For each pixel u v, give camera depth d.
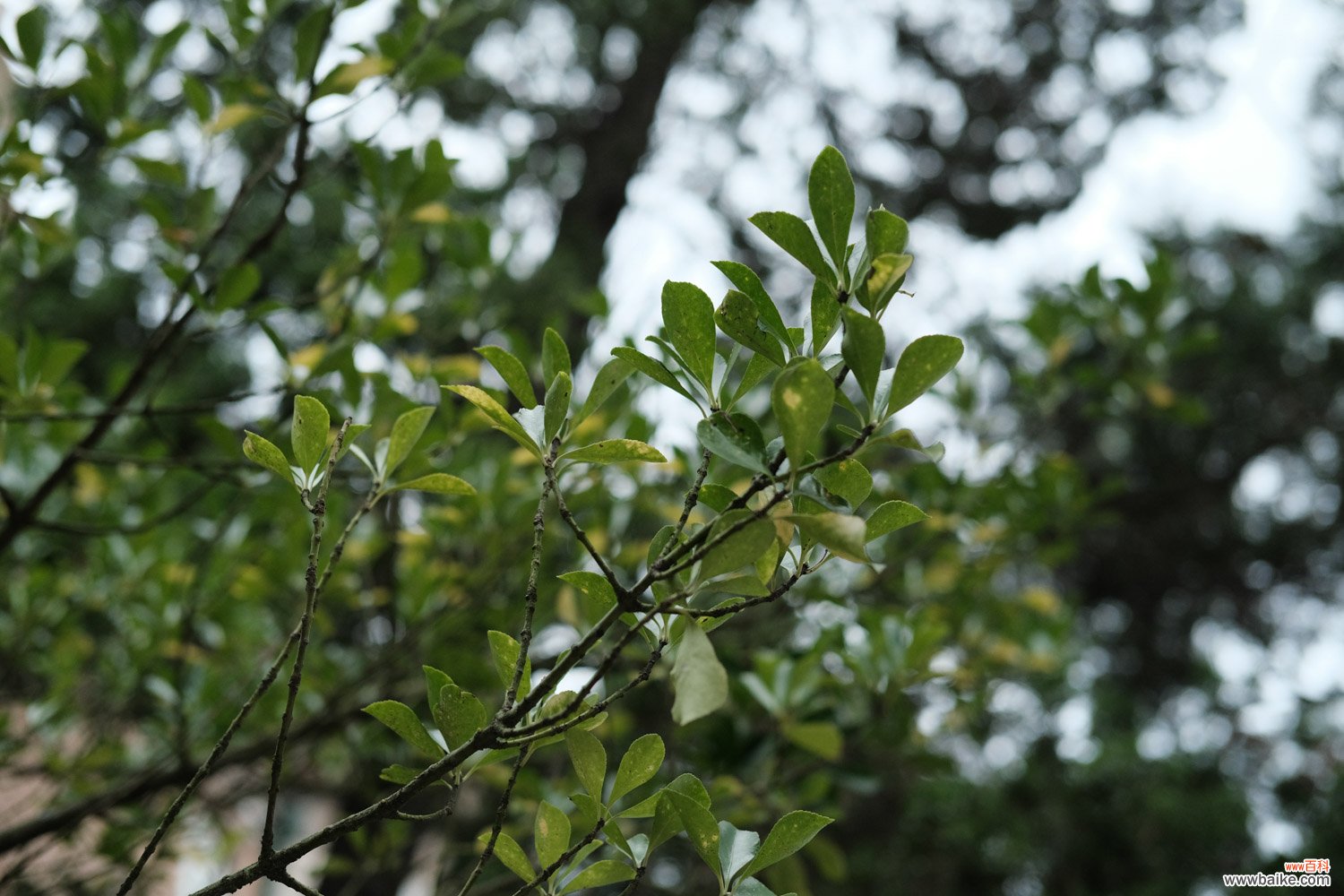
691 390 1.38
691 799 1.36
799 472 1.19
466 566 3.57
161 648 3.36
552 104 9.36
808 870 7.85
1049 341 4.14
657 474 3.60
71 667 3.59
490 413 1.38
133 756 3.75
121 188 5.00
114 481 3.67
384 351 3.70
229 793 3.44
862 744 3.47
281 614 3.75
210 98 3.01
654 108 9.80
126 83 2.98
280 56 6.03
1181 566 13.06
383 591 3.64
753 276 1.35
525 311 6.43
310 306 3.44
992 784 7.84
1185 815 7.73
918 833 7.93
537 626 3.33
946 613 3.87
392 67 2.84
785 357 1.34
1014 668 4.26
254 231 6.38
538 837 1.44
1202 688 9.95
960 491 3.80
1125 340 4.07
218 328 2.75
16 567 3.79
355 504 3.71
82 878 2.96
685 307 1.33
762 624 3.62
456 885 3.30
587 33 9.19
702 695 1.14
